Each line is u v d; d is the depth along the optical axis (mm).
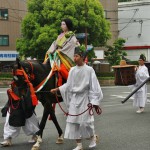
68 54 8820
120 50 39719
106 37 36969
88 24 34344
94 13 34938
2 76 35406
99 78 35656
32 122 8602
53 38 32906
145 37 54750
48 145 8695
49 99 8586
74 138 7785
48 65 8820
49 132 10312
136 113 14375
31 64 8453
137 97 14609
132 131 10477
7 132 8531
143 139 9391
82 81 7762
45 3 34219
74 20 33656
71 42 8828
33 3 34875
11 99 8352
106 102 18781
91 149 8297
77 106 7746
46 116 8492
